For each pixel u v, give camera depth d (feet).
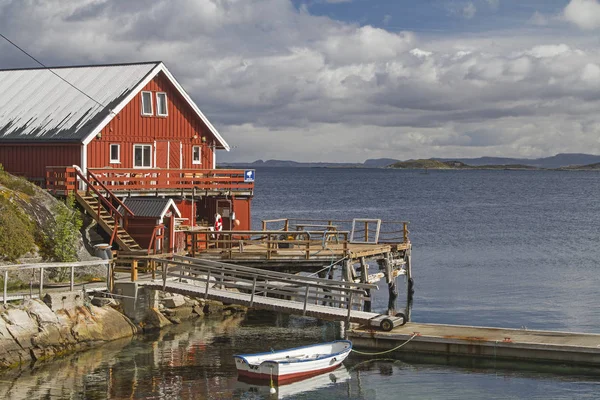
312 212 345.72
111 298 103.71
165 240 125.29
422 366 89.61
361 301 124.06
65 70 162.61
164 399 77.92
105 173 138.72
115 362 89.97
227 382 83.97
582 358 85.87
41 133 142.51
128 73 152.35
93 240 125.29
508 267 178.81
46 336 90.99
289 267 123.34
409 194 543.80
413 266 181.06
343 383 83.97
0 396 77.05
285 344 100.42
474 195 539.29
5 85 165.68
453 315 125.29
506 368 88.07
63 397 77.46
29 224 112.78
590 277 163.32
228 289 118.62
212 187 146.82
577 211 372.38
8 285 100.78
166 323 108.88
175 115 154.61
